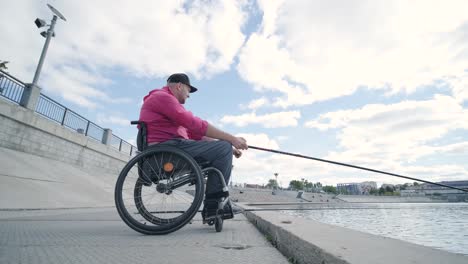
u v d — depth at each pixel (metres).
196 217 3.36
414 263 0.78
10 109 9.05
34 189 5.82
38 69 11.20
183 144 1.99
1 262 1.01
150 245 1.43
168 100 2.00
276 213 2.64
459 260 0.81
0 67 10.13
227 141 2.14
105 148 15.55
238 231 2.10
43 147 10.73
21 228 1.99
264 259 1.19
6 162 7.32
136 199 1.92
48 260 1.07
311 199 42.47
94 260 1.09
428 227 5.36
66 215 3.30
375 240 1.11
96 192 8.51
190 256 1.20
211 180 2.05
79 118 13.65
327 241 1.08
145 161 1.95
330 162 3.15
